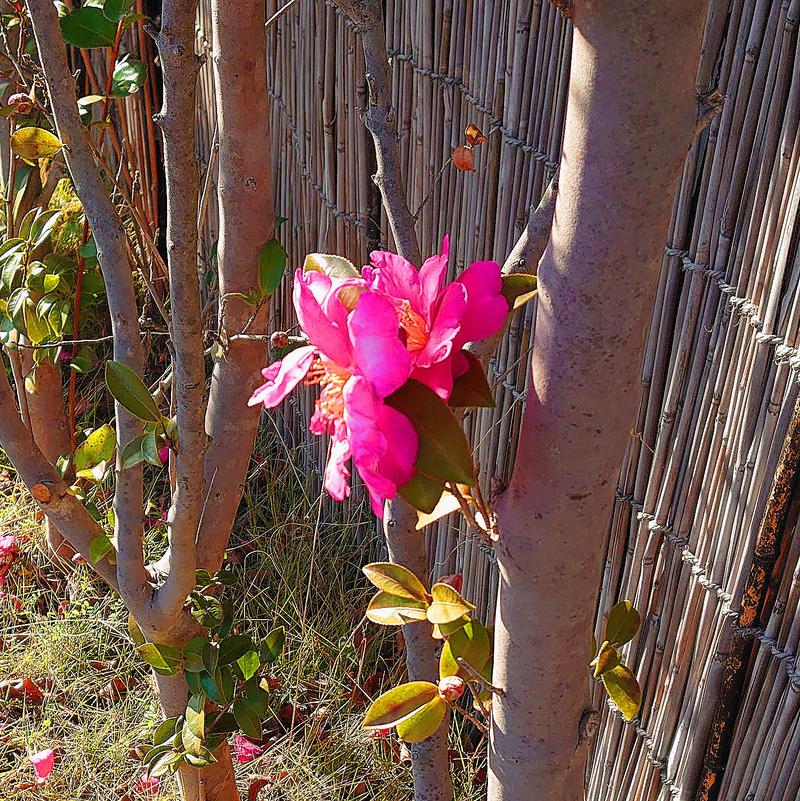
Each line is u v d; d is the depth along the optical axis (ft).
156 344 5.62
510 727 1.51
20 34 2.39
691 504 2.72
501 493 1.39
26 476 2.43
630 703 1.77
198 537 2.69
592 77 1.14
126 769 3.86
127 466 2.17
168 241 1.86
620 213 1.17
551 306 1.25
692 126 1.14
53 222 3.02
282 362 1.28
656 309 2.68
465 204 3.54
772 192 2.29
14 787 3.76
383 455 1.14
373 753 3.99
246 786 3.84
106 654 4.41
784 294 2.32
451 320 1.18
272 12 4.61
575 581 1.38
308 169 4.66
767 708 2.60
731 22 2.29
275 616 4.49
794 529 2.43
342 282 1.22
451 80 3.43
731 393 2.52
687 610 2.78
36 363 3.46
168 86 1.65
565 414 1.27
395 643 4.53
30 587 4.69
